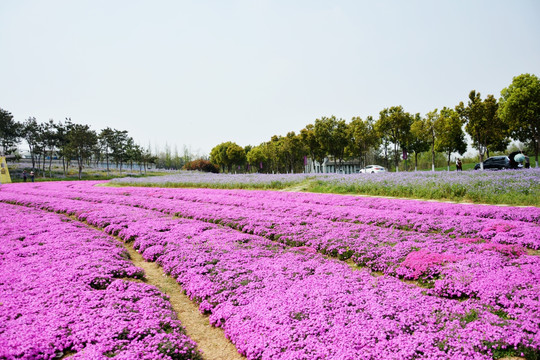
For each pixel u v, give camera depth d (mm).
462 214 15781
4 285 8094
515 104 35812
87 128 70500
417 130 46750
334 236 12828
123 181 48875
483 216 15195
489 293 7004
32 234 14438
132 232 14836
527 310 6203
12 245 12312
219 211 19672
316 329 6148
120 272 9672
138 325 6355
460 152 54906
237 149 95000
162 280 10109
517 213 14266
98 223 17547
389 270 9500
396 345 5477
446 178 24078
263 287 8367
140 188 38750
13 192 36531
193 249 11812
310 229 14297
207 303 7957
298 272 9258
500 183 20359
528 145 54031
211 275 9375
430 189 22266
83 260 10195
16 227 15727
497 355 5215
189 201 26391
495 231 11867
